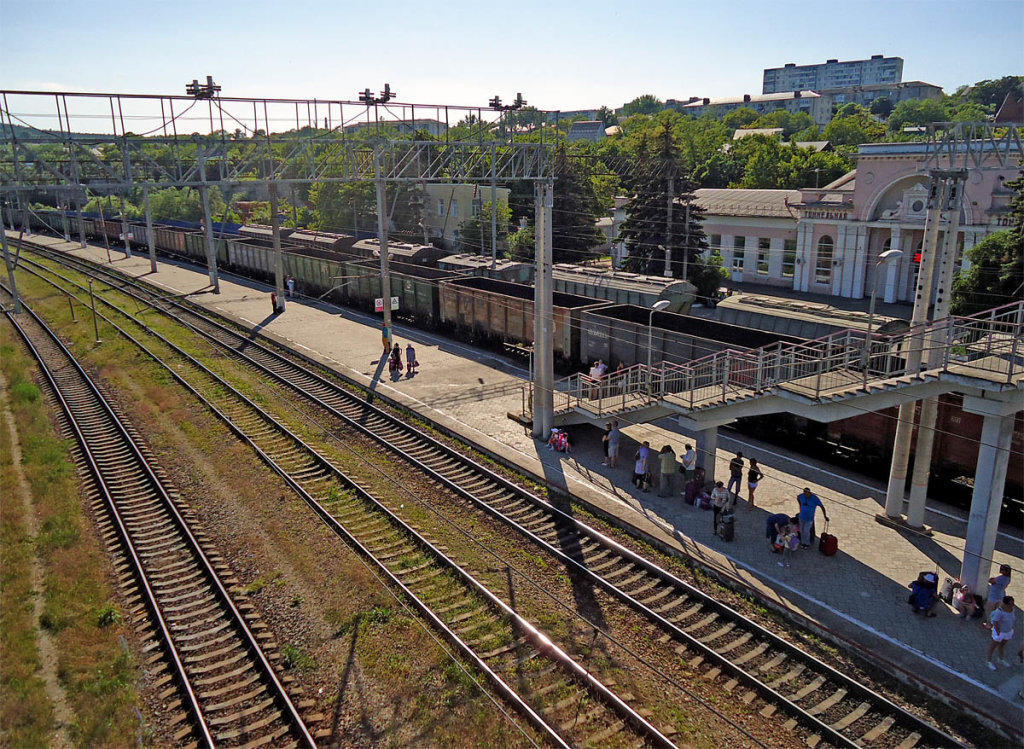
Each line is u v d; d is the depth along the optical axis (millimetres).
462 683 11070
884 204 38906
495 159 21344
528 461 19391
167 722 10531
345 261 42219
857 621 12406
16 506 17016
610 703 10711
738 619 12648
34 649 11961
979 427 16250
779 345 15695
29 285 49625
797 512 16516
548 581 14047
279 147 23062
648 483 17656
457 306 32938
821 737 10133
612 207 62062
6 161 14469
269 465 19312
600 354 26188
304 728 10156
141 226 68000
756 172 66812
